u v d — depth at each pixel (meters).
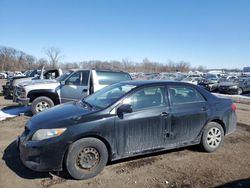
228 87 23.09
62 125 4.22
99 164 4.44
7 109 11.02
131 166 4.84
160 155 5.40
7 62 92.00
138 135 4.77
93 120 4.38
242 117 10.02
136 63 96.25
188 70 103.69
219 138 5.73
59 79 10.73
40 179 4.32
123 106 4.55
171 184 4.18
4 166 4.80
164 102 5.11
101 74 9.33
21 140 4.44
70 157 4.21
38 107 9.40
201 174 4.55
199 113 5.40
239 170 4.72
